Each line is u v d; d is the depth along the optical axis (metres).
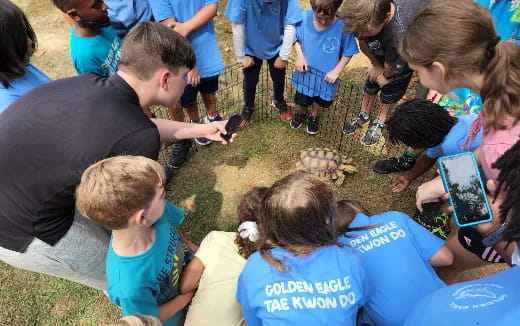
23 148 1.59
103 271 2.12
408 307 1.76
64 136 1.58
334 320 1.49
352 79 4.25
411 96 4.02
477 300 1.06
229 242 2.24
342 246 1.60
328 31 3.10
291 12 3.14
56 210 1.72
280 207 1.48
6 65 1.91
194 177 3.56
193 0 2.99
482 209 1.73
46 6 5.59
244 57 3.40
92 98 1.64
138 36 1.78
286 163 3.60
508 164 1.19
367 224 1.98
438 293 1.25
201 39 3.16
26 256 1.84
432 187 2.19
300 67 3.37
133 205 1.49
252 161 3.63
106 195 1.45
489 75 1.44
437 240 1.96
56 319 2.78
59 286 2.91
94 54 2.68
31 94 1.69
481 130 2.18
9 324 2.76
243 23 3.17
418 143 2.50
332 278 1.52
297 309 1.50
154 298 1.83
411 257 1.84
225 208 3.33
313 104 3.63
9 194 1.65
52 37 5.10
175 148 3.51
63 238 1.84
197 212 3.32
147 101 1.91
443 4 1.50
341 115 3.91
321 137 3.76
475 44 1.42
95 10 2.46
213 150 3.74
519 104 1.42
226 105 4.11
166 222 1.96
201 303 2.06
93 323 2.76
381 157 3.53
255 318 1.66
